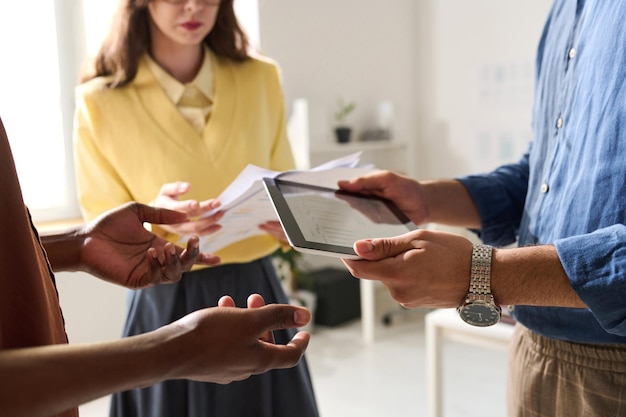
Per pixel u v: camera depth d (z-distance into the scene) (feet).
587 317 2.81
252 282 4.89
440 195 3.83
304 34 12.46
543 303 2.58
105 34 5.01
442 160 14.29
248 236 4.35
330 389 9.45
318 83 12.80
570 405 2.99
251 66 5.35
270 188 3.11
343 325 12.58
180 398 4.61
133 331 4.76
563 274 2.50
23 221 1.83
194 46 5.06
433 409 6.74
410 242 2.56
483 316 2.57
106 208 4.93
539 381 3.13
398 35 14.17
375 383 9.62
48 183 10.45
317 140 12.87
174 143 4.80
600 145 2.68
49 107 10.33
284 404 4.87
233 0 5.23
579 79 2.90
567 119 3.00
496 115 13.10
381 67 13.92
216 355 1.86
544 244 2.90
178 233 4.04
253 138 5.14
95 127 4.77
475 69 13.37
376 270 2.53
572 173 2.87
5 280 1.78
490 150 13.29
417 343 11.43
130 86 4.87
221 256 4.68
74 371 1.62
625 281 2.37
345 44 13.20
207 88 5.09
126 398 4.75
